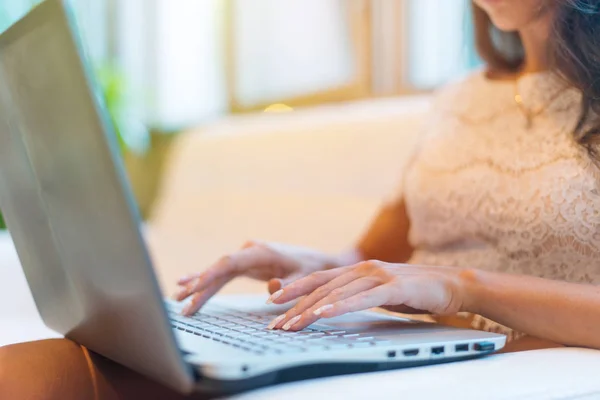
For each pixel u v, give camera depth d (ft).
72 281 2.12
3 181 2.36
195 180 7.23
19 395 2.41
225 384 1.77
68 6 1.71
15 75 1.99
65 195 1.91
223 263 2.93
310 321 2.23
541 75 3.33
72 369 2.53
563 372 2.05
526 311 2.43
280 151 6.34
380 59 7.61
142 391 2.64
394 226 3.91
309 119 6.38
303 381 1.95
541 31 3.33
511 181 3.19
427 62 7.09
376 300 2.25
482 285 2.49
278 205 6.14
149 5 10.75
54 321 2.53
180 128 10.43
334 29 8.20
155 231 7.47
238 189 6.69
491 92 3.55
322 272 2.50
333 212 5.59
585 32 2.94
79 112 1.72
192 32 10.28
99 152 1.68
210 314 2.75
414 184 3.63
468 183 3.34
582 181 2.92
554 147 3.09
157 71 10.71
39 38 1.82
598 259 2.87
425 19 7.07
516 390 1.88
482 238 3.30
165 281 5.97
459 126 3.58
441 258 3.49
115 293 1.85
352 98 8.00
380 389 1.86
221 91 10.01
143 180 10.55
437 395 1.81
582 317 2.35
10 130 2.15
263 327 2.38
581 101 3.01
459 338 2.28
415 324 2.56
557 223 2.95
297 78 8.80
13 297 5.00
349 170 5.61
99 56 11.32
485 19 3.69
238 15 9.66
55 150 1.90
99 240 1.82
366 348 2.03
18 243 2.50
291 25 8.82
